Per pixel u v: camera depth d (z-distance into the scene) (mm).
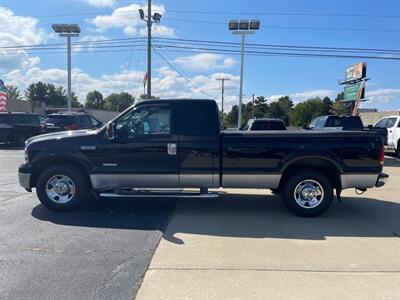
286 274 4367
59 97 114438
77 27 32625
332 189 6934
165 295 3832
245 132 6980
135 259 4785
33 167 7066
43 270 4434
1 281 4145
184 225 6336
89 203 7797
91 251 5062
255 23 27391
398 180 11461
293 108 83562
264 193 8977
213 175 6914
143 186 7082
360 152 6809
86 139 7008
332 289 4000
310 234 5934
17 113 21469
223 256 4918
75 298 3773
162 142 6898
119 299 3756
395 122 18281
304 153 6758
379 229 6238
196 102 6918
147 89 31141
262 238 5703
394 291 3973
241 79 27984
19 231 5922
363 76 31906
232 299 3756
